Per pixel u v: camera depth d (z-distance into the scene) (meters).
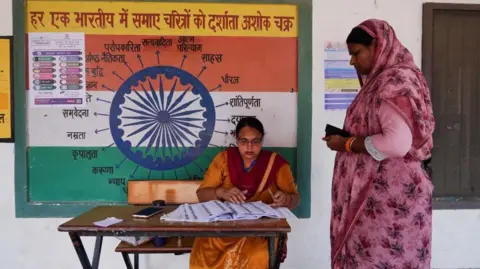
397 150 1.89
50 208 3.21
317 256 3.34
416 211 2.00
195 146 3.29
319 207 3.33
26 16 3.19
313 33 3.29
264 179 2.74
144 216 2.28
